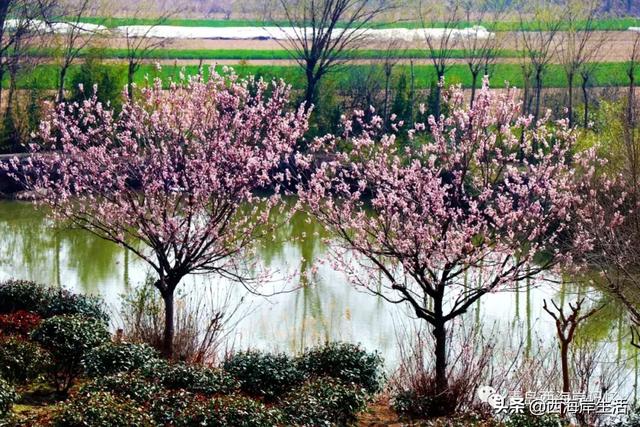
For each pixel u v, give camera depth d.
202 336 19.52
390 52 46.50
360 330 21.80
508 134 16.47
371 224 16.45
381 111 43.59
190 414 12.91
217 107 18.25
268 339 20.97
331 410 14.14
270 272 26.16
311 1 47.59
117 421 12.44
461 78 50.56
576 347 18.59
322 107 41.88
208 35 65.31
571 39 46.44
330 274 26.83
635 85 46.03
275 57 56.06
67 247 29.73
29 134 40.53
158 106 18.45
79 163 18.67
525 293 25.42
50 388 15.80
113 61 45.72
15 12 43.16
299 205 17.70
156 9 74.19
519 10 50.91
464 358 16.59
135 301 19.70
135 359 15.15
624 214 19.69
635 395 17.59
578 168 21.67
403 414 15.69
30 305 18.78
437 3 56.53
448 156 17.03
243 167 17.39
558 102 45.28
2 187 36.78
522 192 15.95
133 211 17.20
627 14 61.12
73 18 50.16
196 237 17.41
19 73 43.34
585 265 17.62
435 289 16.58
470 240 15.73
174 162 17.77
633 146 18.75
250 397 14.78
